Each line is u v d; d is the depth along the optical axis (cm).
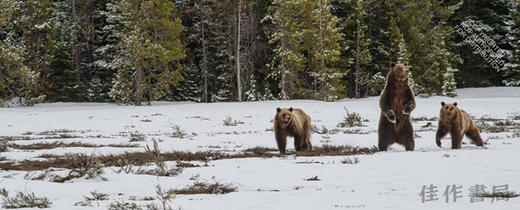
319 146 1446
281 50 5050
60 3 6144
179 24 4984
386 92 1153
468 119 1217
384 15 5675
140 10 4809
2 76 4766
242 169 931
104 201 623
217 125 2522
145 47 4781
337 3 5700
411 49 5491
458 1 6009
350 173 827
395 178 752
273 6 5266
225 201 601
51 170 905
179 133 1953
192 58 6088
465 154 1025
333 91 4959
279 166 960
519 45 5381
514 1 5462
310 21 5131
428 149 1200
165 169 921
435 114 2914
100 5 6072
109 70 5756
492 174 760
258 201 596
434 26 5822
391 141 1184
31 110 3969
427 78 5403
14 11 5250
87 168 841
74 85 5834
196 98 5891
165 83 4919
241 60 5594
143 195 670
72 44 5738
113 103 5197
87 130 2366
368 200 586
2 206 596
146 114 3294
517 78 5472
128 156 1204
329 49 5000
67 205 597
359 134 1864
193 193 698
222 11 5691
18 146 1577
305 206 557
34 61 5366
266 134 1967
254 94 5350
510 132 1711
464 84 6181
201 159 1180
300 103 3966
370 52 5706
